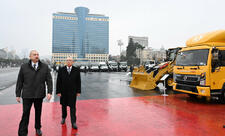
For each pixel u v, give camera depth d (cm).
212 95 628
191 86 670
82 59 15475
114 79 1894
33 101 361
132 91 991
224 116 503
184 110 568
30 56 353
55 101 727
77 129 398
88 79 1897
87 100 737
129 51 8669
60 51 15075
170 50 1144
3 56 14112
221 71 652
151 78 1045
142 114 522
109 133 374
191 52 709
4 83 1503
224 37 686
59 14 15125
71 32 15350
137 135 363
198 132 381
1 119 480
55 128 405
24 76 345
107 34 16062
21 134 338
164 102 691
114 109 582
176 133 375
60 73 415
